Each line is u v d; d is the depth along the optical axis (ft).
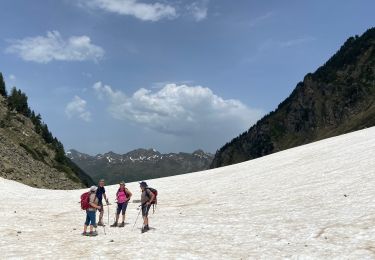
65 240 74.95
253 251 60.13
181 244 67.21
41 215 110.63
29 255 63.00
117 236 77.36
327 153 170.40
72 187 373.40
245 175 165.07
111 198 150.61
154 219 95.35
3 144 357.61
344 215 74.02
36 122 570.46
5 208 122.52
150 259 58.49
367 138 181.47
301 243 61.57
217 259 57.16
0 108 524.52
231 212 94.94
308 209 84.94
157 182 195.52
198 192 139.74
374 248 54.54
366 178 104.47
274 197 106.93
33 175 329.52
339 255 53.83
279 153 227.61
